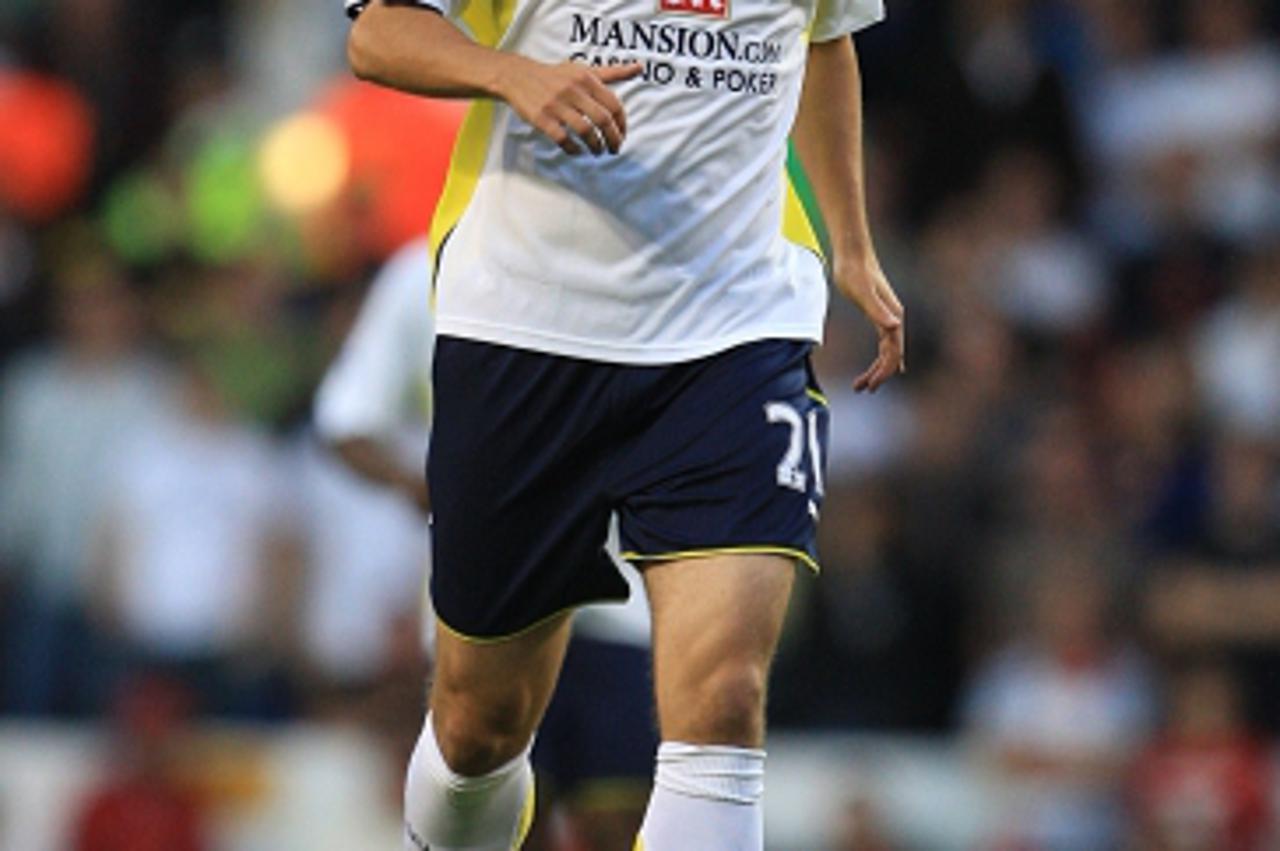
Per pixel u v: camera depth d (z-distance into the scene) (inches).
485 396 608.4
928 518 1369.3
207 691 1316.4
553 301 600.7
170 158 1641.2
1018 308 1550.2
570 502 609.0
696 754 578.6
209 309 1446.9
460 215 620.4
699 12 591.8
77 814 1246.3
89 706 1331.2
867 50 1692.9
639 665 849.5
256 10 1780.3
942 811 1285.7
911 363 1477.6
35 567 1362.0
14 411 1417.3
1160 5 1768.0
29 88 1628.9
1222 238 1630.2
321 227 1445.6
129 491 1348.4
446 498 618.2
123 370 1403.8
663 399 597.6
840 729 1305.4
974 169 1652.3
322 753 1245.1
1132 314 1578.5
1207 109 1705.2
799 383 606.9
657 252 595.2
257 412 1376.7
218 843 1237.7
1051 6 1754.4
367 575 1295.5
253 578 1325.0
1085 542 1347.2
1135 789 1284.4
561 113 557.3
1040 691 1306.6
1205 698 1286.9
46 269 1549.0
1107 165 1705.2
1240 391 1515.7
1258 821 1274.6
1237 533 1370.6
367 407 888.9
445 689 641.6
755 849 581.6
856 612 1322.6
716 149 596.7
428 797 664.4
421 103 1402.6
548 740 851.4
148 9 1722.4
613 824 853.8
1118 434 1453.0
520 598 618.2
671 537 591.2
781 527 588.7
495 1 605.3
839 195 660.1
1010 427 1419.8
